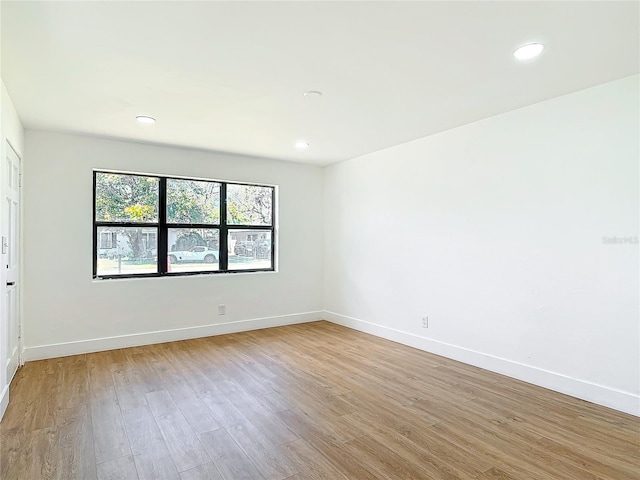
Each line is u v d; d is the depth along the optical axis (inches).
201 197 193.8
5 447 89.0
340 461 84.2
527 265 129.6
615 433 95.9
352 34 82.7
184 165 183.8
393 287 182.4
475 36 83.9
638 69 101.3
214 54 91.2
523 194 130.5
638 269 104.9
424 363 149.9
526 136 129.3
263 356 158.9
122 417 104.3
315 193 226.1
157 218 182.1
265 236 213.8
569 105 118.3
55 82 106.3
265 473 80.0
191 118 137.6
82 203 161.6
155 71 100.0
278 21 77.5
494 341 139.9
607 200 110.6
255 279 205.5
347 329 205.6
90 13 74.3
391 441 92.5
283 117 137.2
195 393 120.9
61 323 157.5
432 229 162.9
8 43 85.4
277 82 107.2
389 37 84.0
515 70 101.0
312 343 178.5
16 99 118.7
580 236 116.3
